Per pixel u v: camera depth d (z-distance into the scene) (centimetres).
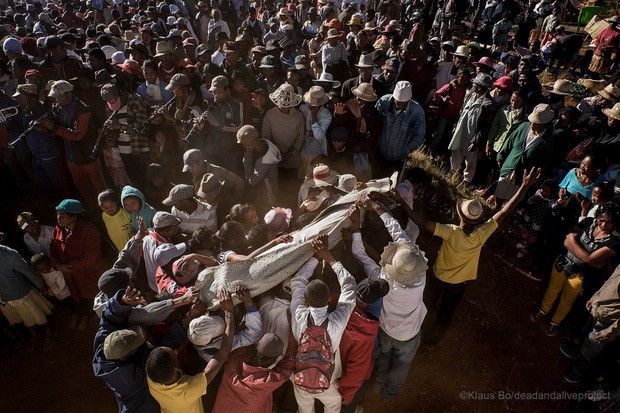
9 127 624
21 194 689
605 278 508
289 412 419
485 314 583
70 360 491
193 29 1498
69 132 582
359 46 1059
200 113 648
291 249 380
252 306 357
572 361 530
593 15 1819
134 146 633
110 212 470
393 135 652
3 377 473
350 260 424
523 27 1542
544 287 624
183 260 391
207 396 408
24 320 483
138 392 330
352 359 367
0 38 1025
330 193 483
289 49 915
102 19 1636
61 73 739
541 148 639
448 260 461
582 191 555
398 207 477
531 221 628
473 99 737
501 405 482
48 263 480
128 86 731
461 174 827
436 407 477
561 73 1380
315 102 589
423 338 532
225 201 564
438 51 1002
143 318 357
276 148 590
